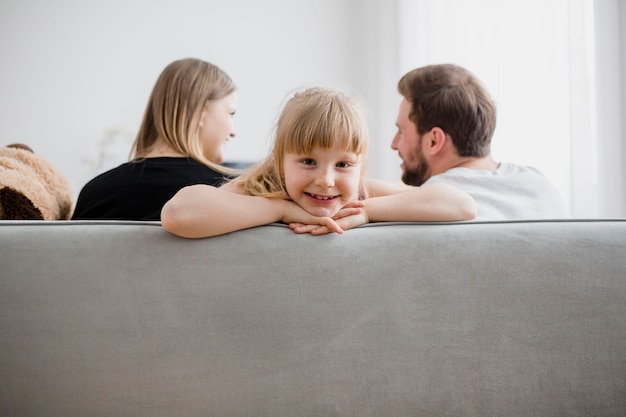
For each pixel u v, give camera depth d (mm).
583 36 1995
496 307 926
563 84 2141
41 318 848
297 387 882
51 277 856
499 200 1272
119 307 863
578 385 929
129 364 859
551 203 1325
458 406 911
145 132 1493
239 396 873
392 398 899
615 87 1958
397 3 3111
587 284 942
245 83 3543
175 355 867
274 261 895
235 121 3533
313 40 3572
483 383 917
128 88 3461
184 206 866
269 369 879
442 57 2801
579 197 1999
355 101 996
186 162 1350
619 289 947
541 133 2217
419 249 927
